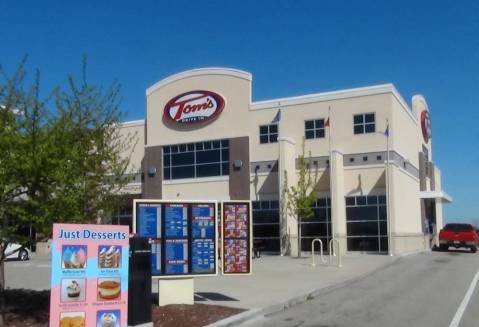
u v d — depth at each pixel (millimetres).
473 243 36656
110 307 9516
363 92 34969
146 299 11016
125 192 15812
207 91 38656
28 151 10094
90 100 12695
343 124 35312
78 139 11016
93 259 9422
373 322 12016
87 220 10969
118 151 12359
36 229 10727
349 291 17188
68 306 9141
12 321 10922
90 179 11000
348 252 34469
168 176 39594
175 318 11852
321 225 35031
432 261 28547
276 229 35812
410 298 15625
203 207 14031
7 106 10367
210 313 12336
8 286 17734
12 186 10344
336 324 11797
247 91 37688
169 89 40000
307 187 32719
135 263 10945
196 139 38719
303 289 16578
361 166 34656
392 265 26312
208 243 13969
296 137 36281
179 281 13609
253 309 12898
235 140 37469
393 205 33125
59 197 10336
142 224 13422
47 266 27344
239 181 37094
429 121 49688
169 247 13586
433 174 50438
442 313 13125
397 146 35312
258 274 21234
